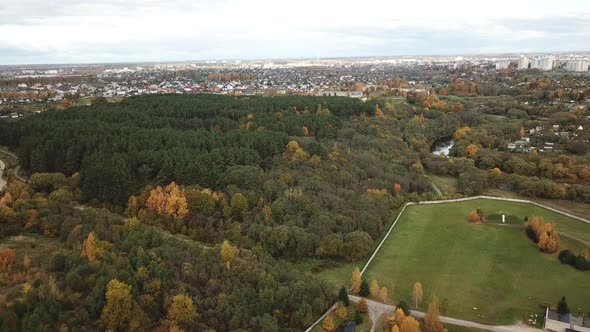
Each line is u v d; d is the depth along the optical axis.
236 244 170.12
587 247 182.75
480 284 157.38
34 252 148.88
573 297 148.75
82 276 129.88
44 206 175.38
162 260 141.75
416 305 144.12
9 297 121.12
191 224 180.75
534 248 183.38
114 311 118.12
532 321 136.75
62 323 114.56
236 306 128.75
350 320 137.12
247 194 195.38
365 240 177.12
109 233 154.88
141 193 194.62
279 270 150.88
